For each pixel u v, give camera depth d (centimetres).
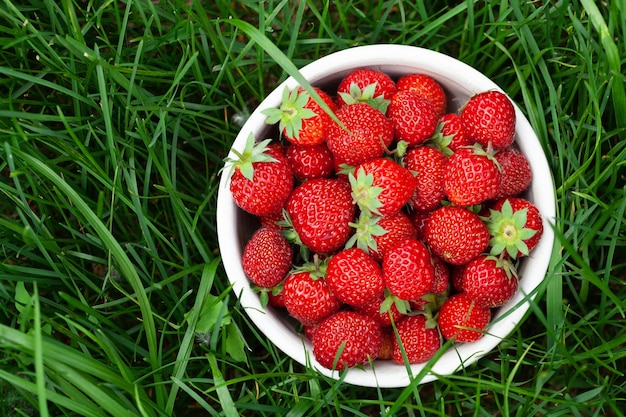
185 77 52
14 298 47
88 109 52
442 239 42
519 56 51
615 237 47
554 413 46
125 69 48
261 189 42
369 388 50
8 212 52
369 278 42
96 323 47
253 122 43
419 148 43
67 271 49
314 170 44
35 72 52
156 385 46
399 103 43
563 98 51
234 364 50
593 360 50
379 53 44
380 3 51
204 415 51
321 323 43
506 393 43
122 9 53
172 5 50
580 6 50
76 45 46
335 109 44
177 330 49
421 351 43
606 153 51
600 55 47
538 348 50
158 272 52
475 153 41
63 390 43
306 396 48
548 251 43
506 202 42
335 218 42
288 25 50
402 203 42
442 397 45
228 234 43
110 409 41
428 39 51
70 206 48
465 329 42
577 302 50
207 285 47
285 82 44
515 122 43
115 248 45
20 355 43
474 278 42
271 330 43
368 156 43
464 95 46
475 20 53
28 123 49
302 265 44
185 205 52
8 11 50
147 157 51
